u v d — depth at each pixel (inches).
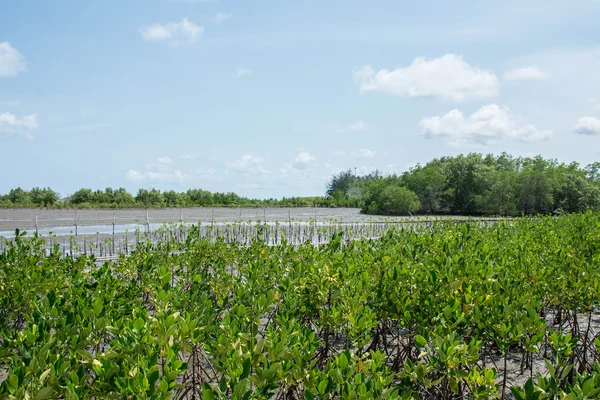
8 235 1314.0
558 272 418.9
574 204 2721.5
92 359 211.9
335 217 2340.1
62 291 368.8
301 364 213.0
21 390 172.6
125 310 287.1
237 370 199.6
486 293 343.0
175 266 520.7
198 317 266.2
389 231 532.4
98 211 2470.5
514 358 414.6
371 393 180.2
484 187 2997.0
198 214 2380.7
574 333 398.3
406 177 3208.7
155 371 183.2
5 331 239.6
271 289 378.3
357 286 328.2
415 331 324.8
